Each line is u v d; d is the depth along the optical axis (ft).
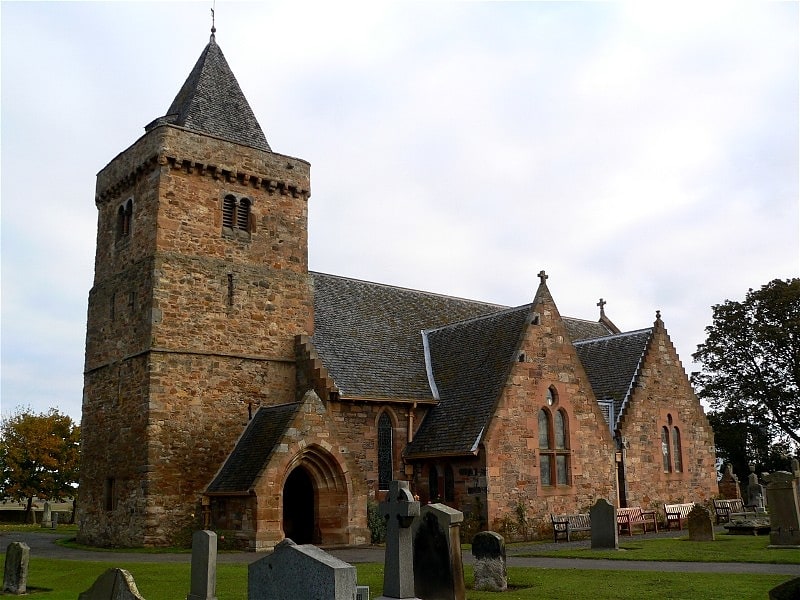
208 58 119.75
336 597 36.52
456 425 107.14
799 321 179.52
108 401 107.86
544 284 115.65
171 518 96.73
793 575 59.98
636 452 124.06
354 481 96.63
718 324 196.34
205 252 106.63
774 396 185.57
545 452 108.68
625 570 65.57
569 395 113.39
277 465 91.45
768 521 106.11
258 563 41.37
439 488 106.63
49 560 82.74
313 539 96.27
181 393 100.53
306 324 115.24
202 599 51.01
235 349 106.73
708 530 93.97
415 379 118.73
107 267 114.42
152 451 96.73
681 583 56.59
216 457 101.76
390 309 133.39
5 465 222.89
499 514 100.37
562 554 81.10
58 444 225.15
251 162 112.88
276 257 114.01
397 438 110.52
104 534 103.65
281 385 110.32
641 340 136.46
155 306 100.48
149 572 69.05
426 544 54.44
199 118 112.68
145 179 107.65
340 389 106.11
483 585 57.11
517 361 107.34
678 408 134.31
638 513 111.96
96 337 114.21
